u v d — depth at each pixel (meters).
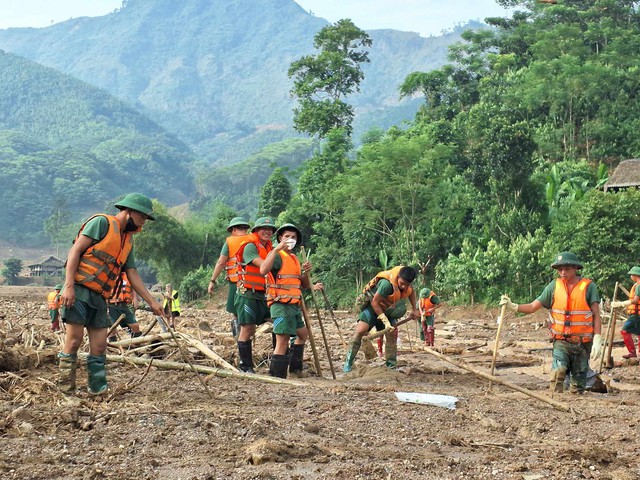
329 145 54.03
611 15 84.38
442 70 71.81
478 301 34.00
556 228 32.94
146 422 6.02
